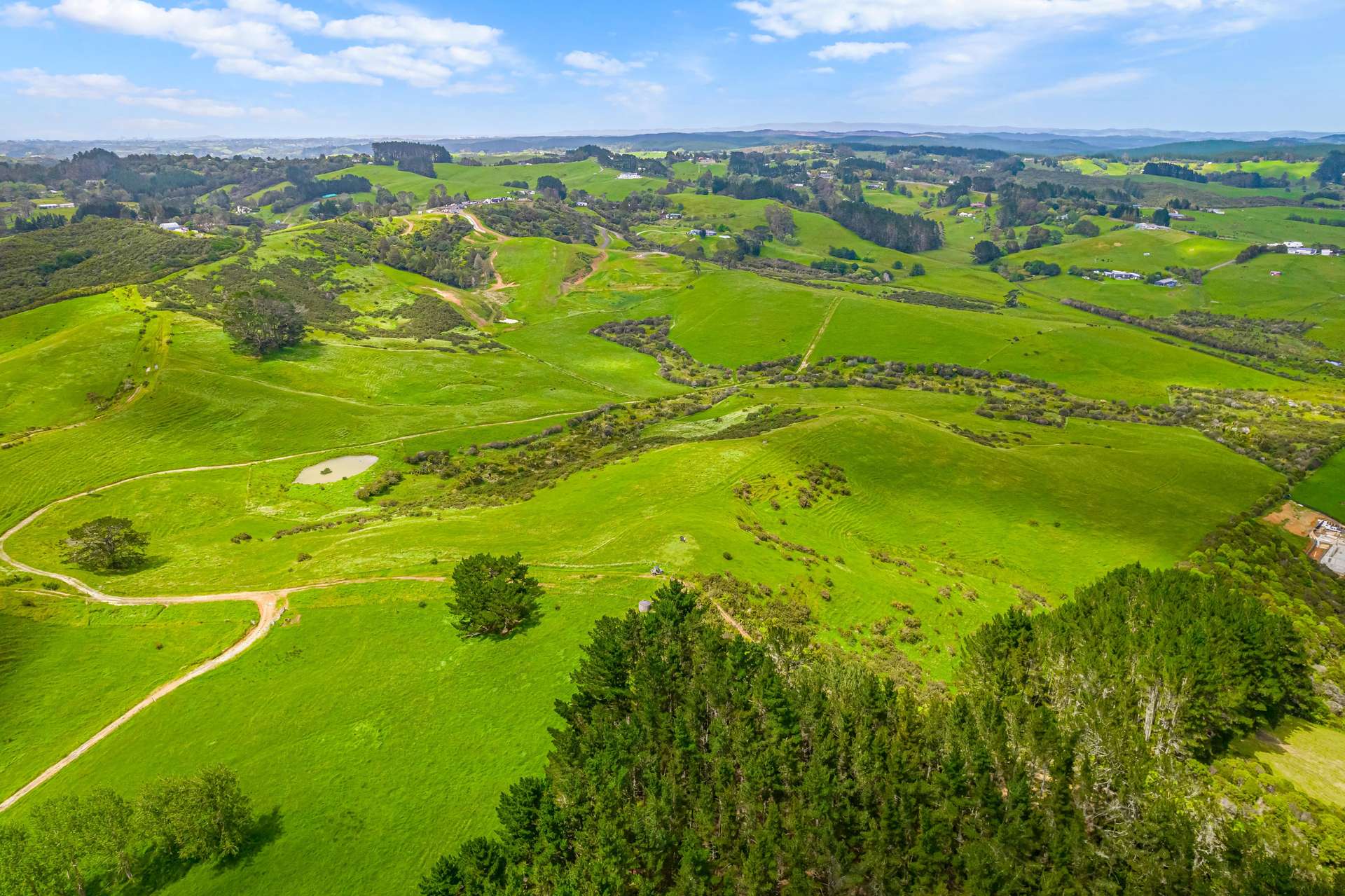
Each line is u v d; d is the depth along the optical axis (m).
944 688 60.75
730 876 38.34
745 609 66.44
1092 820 41.28
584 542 83.50
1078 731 45.88
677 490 99.75
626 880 37.09
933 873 38.91
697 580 69.69
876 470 114.81
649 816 37.91
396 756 49.50
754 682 46.34
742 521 90.19
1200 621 56.06
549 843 37.44
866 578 80.94
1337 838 42.53
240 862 41.78
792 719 43.69
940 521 105.06
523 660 58.50
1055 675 53.94
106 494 113.88
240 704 56.94
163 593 77.00
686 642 52.12
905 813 39.88
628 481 106.38
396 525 97.81
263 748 51.19
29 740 55.81
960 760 41.03
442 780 47.09
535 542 84.56
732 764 41.62
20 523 103.12
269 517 113.56
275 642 64.81
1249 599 66.75
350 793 46.50
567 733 43.22
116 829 40.19
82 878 41.12
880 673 61.44
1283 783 47.88
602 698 47.91
